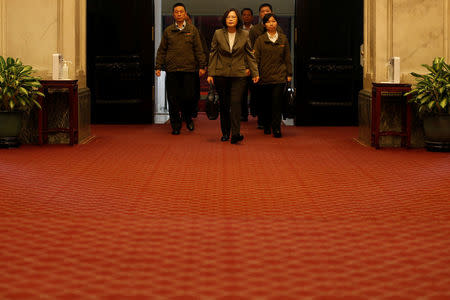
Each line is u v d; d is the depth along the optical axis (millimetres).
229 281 2977
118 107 12133
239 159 7090
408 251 3518
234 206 4695
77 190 5242
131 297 2748
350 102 12000
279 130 9492
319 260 3332
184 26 9641
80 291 2820
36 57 8305
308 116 11969
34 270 3125
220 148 8102
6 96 7730
